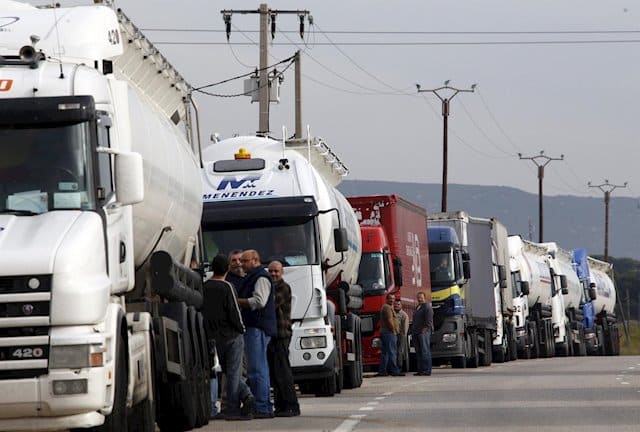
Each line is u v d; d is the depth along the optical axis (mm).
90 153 32719
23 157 32500
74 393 30266
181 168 46219
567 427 39531
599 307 197000
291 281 59469
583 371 83500
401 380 76438
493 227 121250
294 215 59812
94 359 30500
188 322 41781
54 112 32625
